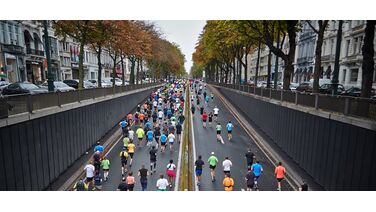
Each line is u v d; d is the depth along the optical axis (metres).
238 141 22.42
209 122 27.95
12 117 10.23
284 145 19.44
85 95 19.02
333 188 12.51
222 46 42.00
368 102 10.25
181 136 23.47
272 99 22.50
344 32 36.62
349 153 11.37
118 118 29.11
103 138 22.94
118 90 29.16
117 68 77.44
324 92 25.94
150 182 14.68
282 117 19.95
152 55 48.28
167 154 19.06
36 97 12.21
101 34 24.69
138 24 39.97
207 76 109.44
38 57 39.00
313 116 14.70
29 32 37.09
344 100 11.83
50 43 42.41
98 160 14.80
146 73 88.44
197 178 14.35
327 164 13.15
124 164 15.45
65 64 49.00
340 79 37.75
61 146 14.95
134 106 38.75
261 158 18.48
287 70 22.64
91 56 61.47
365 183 10.27
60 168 14.79
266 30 23.02
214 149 20.28
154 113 28.02
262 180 14.90
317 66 18.25
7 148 10.07
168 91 49.72
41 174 12.62
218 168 16.66
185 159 18.09
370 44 13.22
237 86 40.81
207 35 42.81
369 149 10.13
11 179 10.25
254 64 93.62
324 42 42.84
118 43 29.03
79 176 14.93
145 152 19.45
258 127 27.06
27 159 11.45
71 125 16.41
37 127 12.34
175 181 14.76
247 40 33.12
